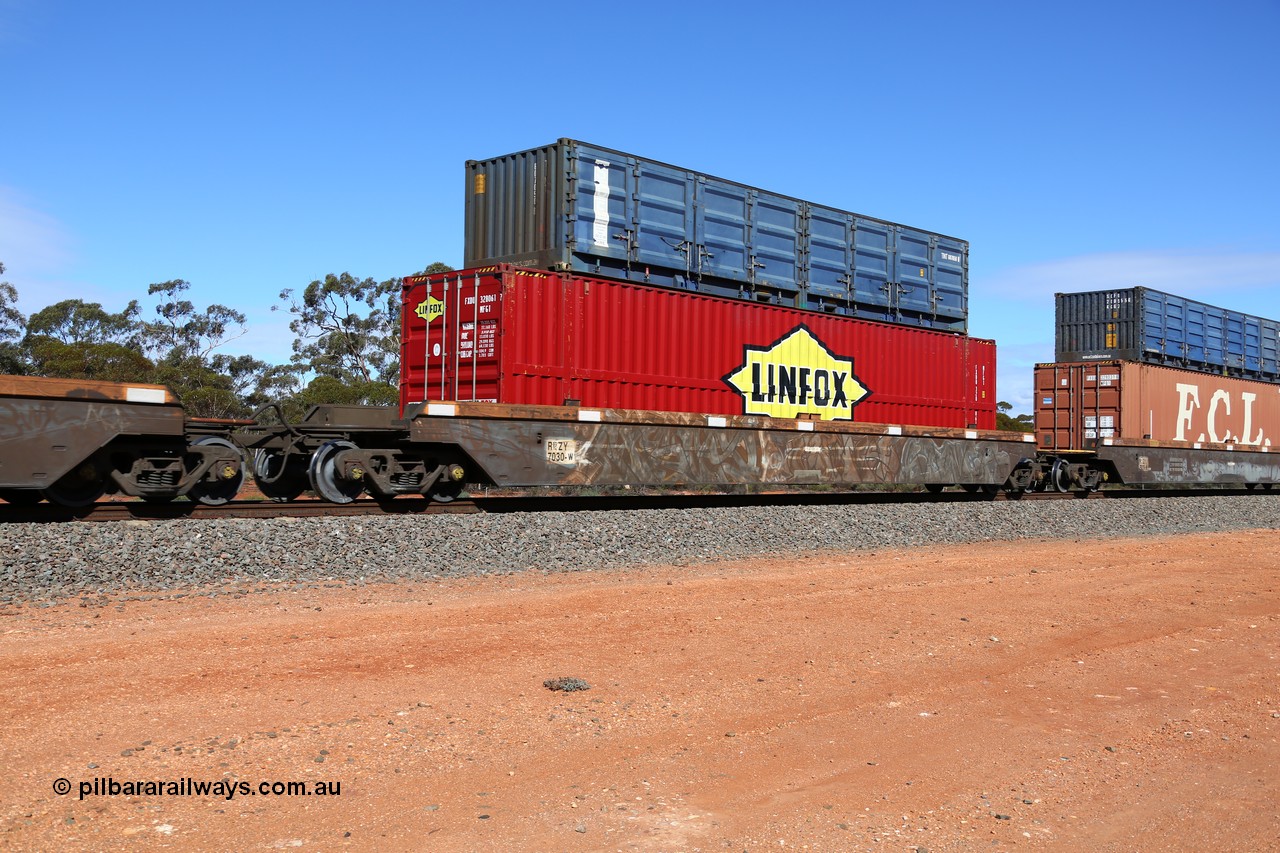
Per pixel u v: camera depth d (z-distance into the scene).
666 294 15.90
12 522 10.20
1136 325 26.17
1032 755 4.89
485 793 4.20
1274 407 31.12
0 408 9.77
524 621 7.45
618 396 15.25
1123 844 3.91
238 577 8.80
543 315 14.48
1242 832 4.06
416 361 15.50
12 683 5.42
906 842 3.85
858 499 19.03
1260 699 6.01
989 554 12.95
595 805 4.10
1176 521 19.14
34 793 4.02
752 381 17.03
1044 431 26.17
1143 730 5.35
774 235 17.72
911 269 20.34
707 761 4.65
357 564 9.58
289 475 13.91
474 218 16.14
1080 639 7.54
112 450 10.93
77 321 45.38
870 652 6.84
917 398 20.05
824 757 4.75
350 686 5.55
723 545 12.30
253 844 3.66
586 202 15.02
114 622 7.04
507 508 14.15
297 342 47.62
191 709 5.06
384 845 3.68
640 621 7.61
